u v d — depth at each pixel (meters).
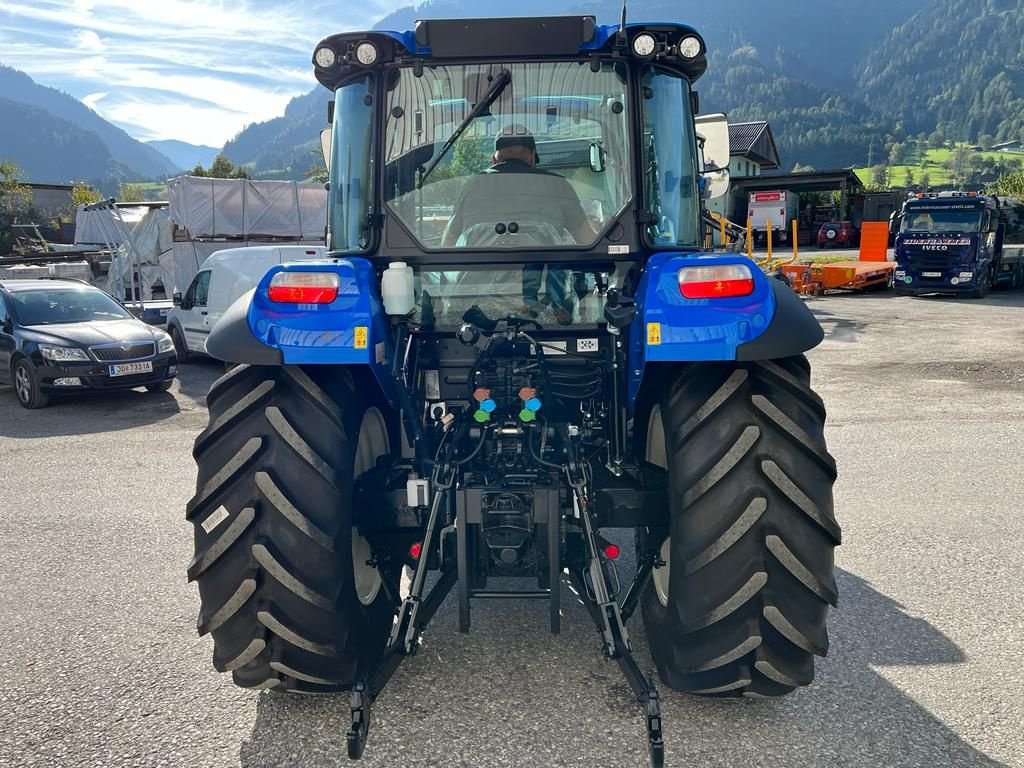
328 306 2.69
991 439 7.20
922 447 6.97
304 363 2.70
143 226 21.08
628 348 3.19
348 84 3.28
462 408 3.48
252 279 12.73
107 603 4.09
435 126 3.21
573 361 3.41
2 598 4.18
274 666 2.71
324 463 2.68
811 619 2.62
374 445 3.29
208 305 13.40
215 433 2.72
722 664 2.65
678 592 2.70
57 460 7.64
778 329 2.57
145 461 7.46
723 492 2.61
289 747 2.75
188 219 19.42
